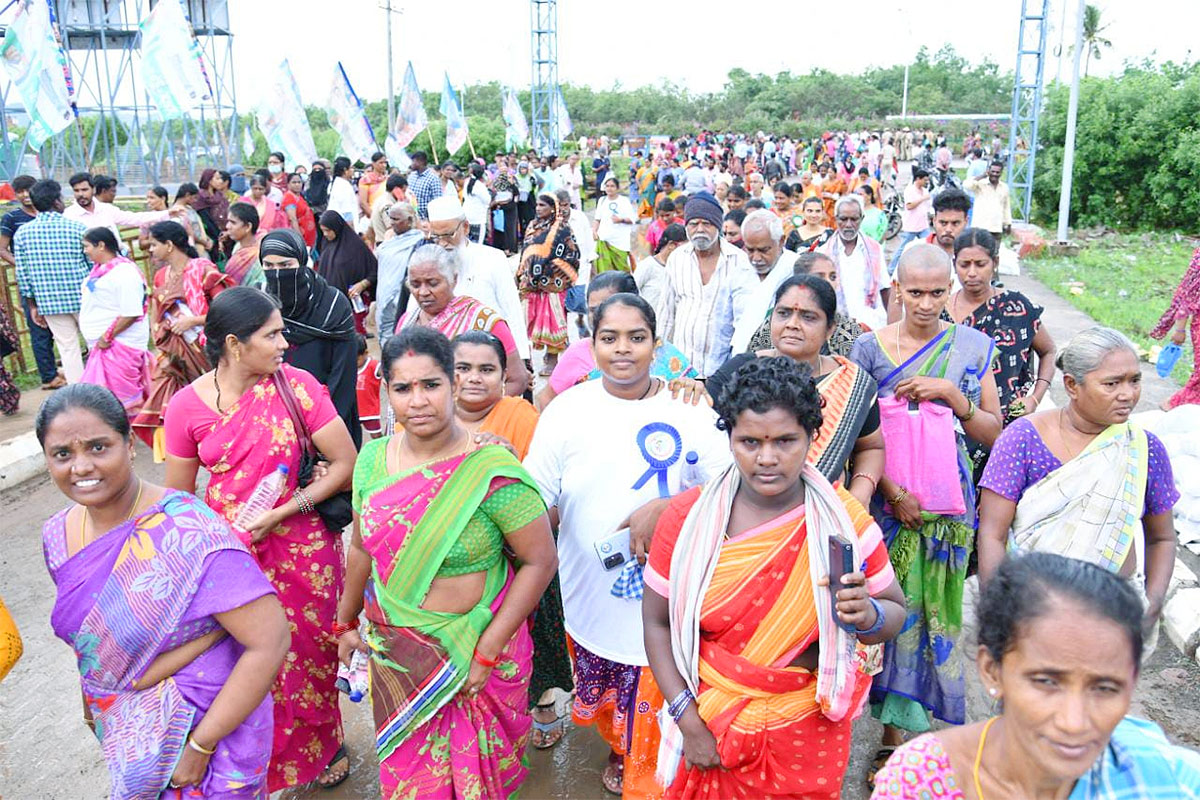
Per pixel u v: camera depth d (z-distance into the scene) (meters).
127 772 2.49
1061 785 1.64
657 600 2.60
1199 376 6.95
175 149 27.31
